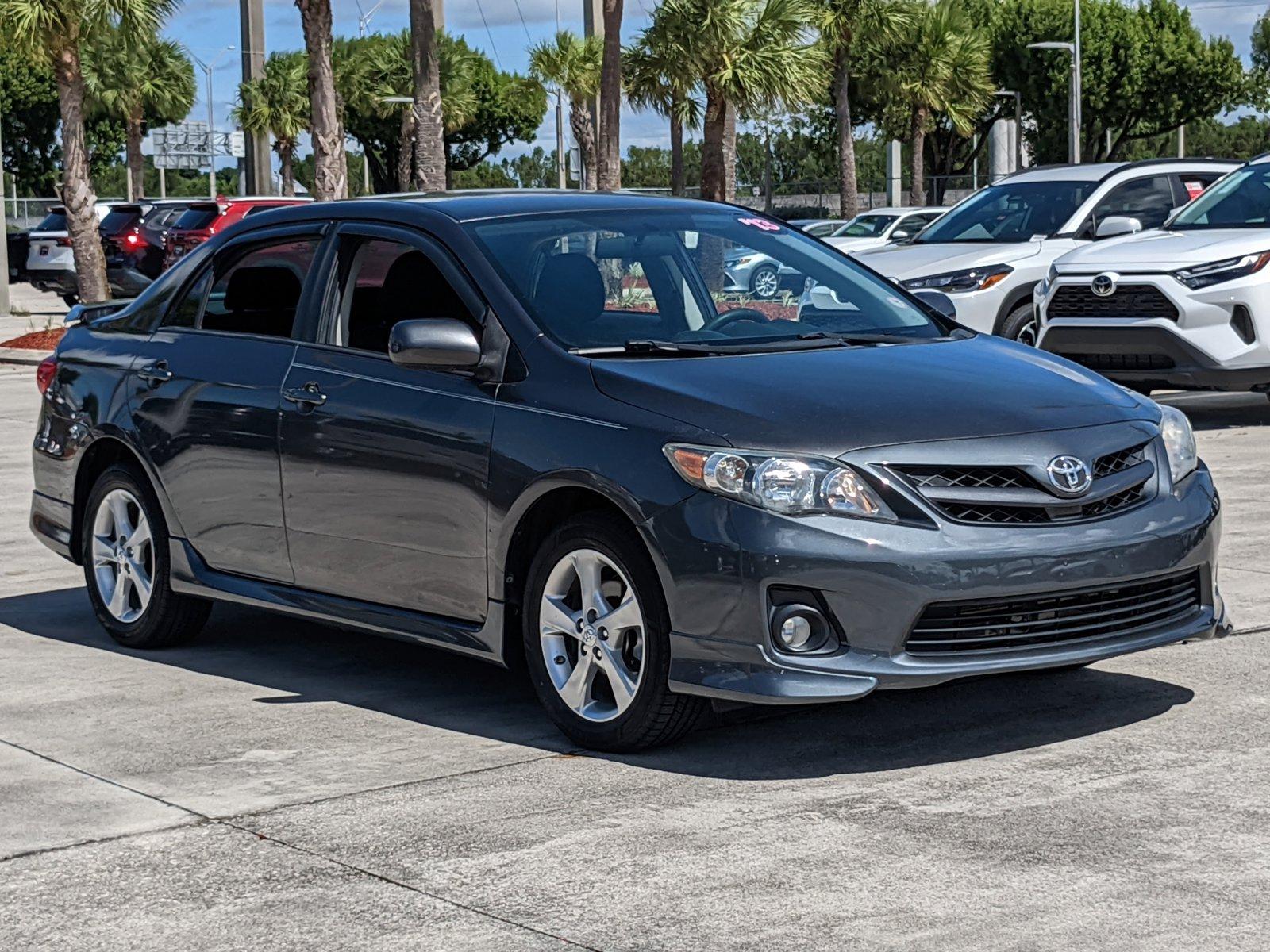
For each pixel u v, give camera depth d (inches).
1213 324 502.9
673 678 206.2
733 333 242.5
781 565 198.1
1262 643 267.6
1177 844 178.7
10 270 1448.1
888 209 1200.2
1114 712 231.0
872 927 158.7
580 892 170.6
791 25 1264.8
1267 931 155.2
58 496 302.0
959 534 201.2
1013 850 178.1
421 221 252.1
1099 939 154.3
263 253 274.8
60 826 195.5
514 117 3233.3
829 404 209.9
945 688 245.3
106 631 300.7
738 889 169.8
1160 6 2568.9
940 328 257.6
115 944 161.8
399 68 2504.9
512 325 231.9
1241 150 4033.0
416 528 236.5
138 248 1273.4
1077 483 207.2
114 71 2411.4
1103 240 560.4
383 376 244.2
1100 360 526.0
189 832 192.5
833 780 204.5
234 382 265.9
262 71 2178.9
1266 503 392.8
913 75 2042.3
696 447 204.8
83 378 296.8
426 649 283.9
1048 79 2554.1
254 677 266.7
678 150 1692.9
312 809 199.3
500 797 202.1
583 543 215.3
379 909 168.1
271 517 259.8
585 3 1646.2
